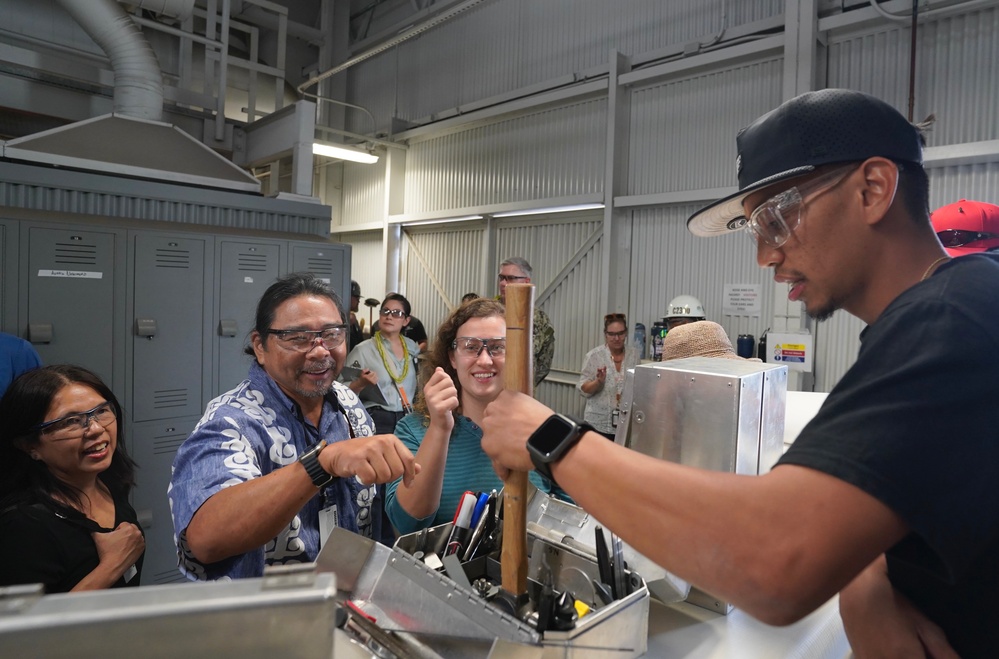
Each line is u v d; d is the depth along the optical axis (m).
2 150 2.82
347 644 0.73
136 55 3.81
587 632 0.72
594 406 4.07
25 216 2.59
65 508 1.40
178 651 0.39
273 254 3.32
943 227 1.13
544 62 5.42
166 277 2.95
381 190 7.25
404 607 0.76
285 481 0.93
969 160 3.19
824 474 0.50
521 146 5.55
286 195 3.70
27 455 1.44
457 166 6.23
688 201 4.28
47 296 2.64
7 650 0.35
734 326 4.16
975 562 0.59
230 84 6.38
